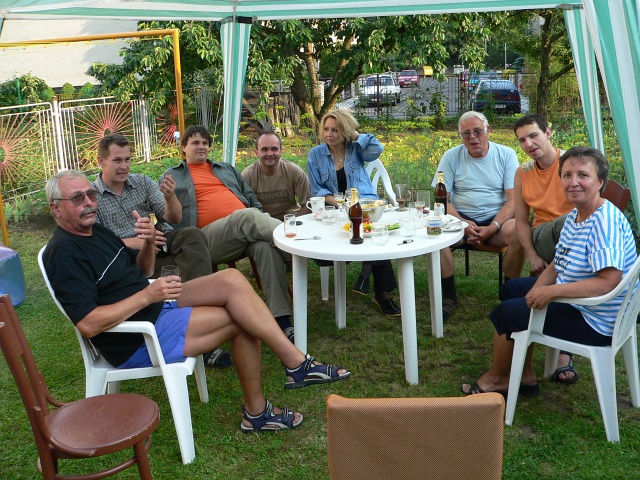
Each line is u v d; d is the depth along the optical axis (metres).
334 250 3.46
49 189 2.84
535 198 4.12
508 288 3.46
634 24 2.86
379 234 3.52
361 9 5.85
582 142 9.32
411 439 1.61
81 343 2.87
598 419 3.08
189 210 4.71
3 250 4.84
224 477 2.77
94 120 10.74
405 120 15.52
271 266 4.11
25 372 2.18
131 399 2.46
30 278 5.56
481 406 1.59
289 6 5.70
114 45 16.36
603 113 10.38
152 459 2.92
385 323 4.43
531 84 16.25
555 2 5.70
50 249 2.83
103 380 2.89
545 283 3.19
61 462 2.91
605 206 2.88
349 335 4.24
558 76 14.90
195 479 2.76
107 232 3.09
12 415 3.32
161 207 4.41
